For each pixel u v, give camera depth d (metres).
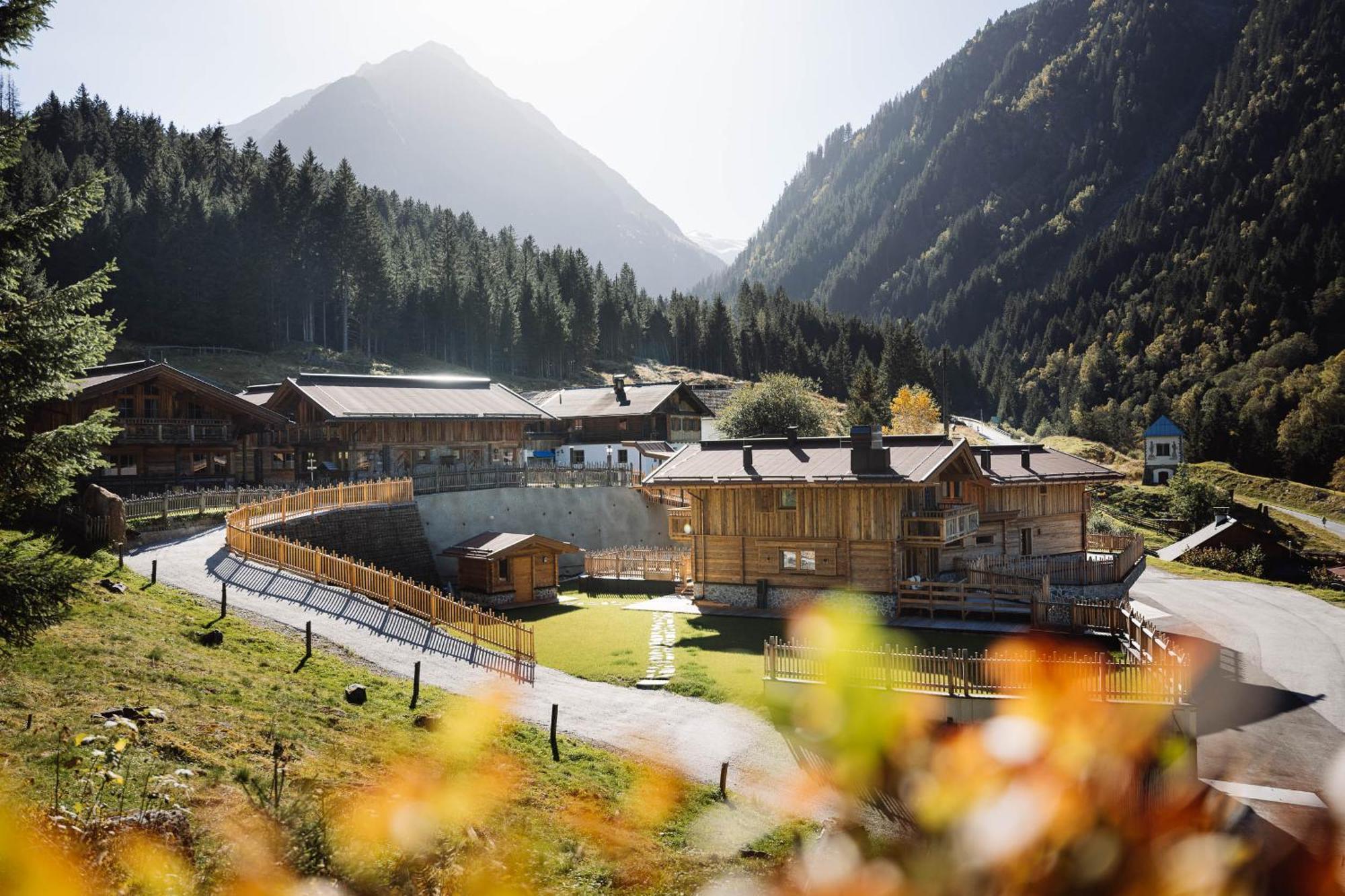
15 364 13.98
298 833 11.91
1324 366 162.50
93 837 10.38
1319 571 62.81
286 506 40.78
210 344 109.50
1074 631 32.12
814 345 195.75
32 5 13.48
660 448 75.81
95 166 130.88
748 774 20.52
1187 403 177.25
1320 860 11.33
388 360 130.88
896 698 23.53
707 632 35.03
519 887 12.64
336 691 21.80
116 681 17.53
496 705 23.69
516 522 56.09
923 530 36.91
